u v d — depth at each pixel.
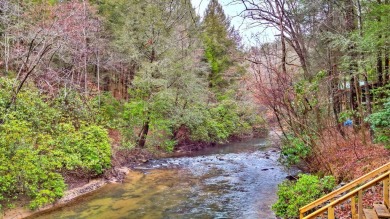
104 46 21.39
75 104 15.95
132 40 19.89
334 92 14.90
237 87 23.61
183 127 24.66
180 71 20.84
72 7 17.22
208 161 18.88
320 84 13.79
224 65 29.45
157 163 18.25
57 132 13.12
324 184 9.02
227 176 14.99
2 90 12.78
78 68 18.55
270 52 14.21
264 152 21.91
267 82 12.87
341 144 12.67
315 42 15.96
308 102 12.36
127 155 18.16
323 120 13.69
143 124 20.45
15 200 10.02
